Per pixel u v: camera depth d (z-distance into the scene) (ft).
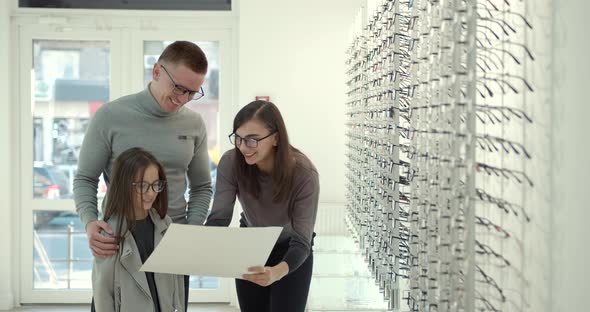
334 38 17.25
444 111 5.74
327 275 11.84
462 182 5.41
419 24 6.95
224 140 18.30
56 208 18.37
